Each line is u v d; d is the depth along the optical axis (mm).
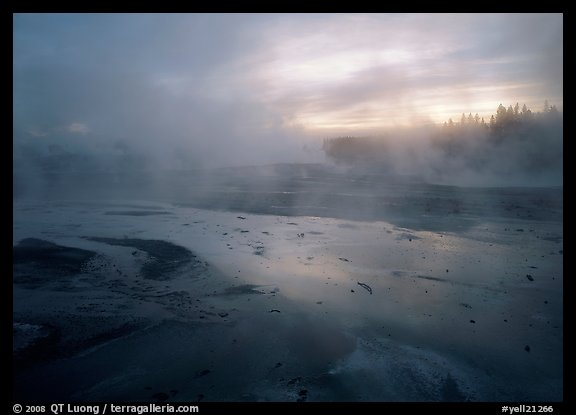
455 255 9539
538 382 4703
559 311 6500
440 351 5422
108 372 5055
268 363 5234
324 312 6668
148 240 11172
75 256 9656
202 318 6492
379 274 8391
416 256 9523
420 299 7113
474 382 4742
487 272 8352
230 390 4684
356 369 5062
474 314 6492
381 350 5480
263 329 6133
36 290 7598
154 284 7941
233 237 11555
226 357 5387
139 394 4629
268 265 9023
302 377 4922
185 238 11422
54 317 6469
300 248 10359
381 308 6781
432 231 11945
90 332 6016
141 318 6469
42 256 9664
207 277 8289
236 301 7145
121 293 7480
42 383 4824
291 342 5754
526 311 6547
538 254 9461
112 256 9609
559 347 5434
